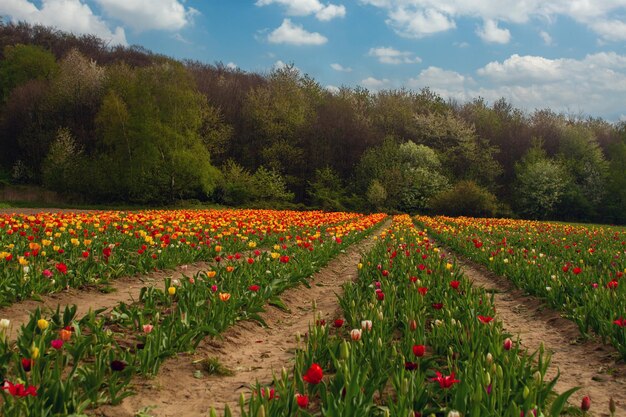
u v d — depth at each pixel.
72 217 19.16
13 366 4.90
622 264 12.73
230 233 15.14
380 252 13.49
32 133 61.69
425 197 58.00
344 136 67.00
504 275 12.34
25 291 7.98
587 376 5.92
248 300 7.95
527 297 10.30
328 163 64.69
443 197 53.31
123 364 4.52
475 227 26.20
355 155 66.31
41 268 9.19
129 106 56.94
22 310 7.59
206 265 12.80
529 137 70.94
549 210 58.97
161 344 5.77
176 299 8.46
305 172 65.00
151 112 49.59
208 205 53.47
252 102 66.31
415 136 70.25
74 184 51.28
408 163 60.12
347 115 68.75
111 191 51.38
